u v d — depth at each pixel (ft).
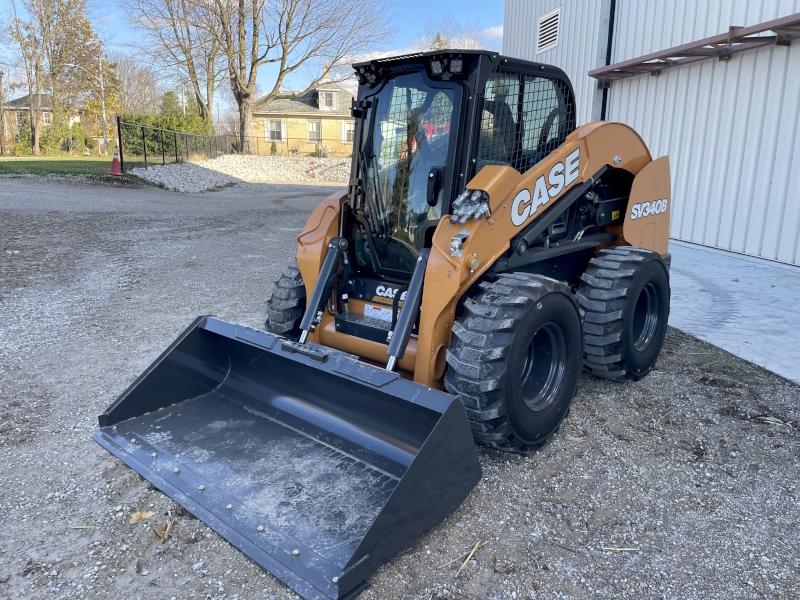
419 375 10.88
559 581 8.07
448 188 11.16
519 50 51.57
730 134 28.37
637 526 9.22
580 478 10.50
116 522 9.17
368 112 12.37
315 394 11.30
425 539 8.90
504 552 8.63
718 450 11.43
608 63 37.22
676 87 31.63
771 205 26.53
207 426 11.56
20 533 8.91
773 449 11.44
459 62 10.67
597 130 13.29
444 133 11.35
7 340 16.92
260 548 8.32
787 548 8.71
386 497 9.37
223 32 98.89
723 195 29.14
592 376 15.03
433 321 10.59
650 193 15.69
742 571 8.25
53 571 8.16
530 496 9.96
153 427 11.48
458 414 8.70
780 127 25.72
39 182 54.49
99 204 45.39
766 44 25.84
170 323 18.62
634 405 13.35
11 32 131.54
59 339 17.08
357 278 12.90
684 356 16.20
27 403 13.08
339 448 10.64
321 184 82.58
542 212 12.05
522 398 10.34
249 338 11.50
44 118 164.35
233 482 9.78
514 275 11.05
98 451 11.14
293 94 106.52
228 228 38.22
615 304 13.00
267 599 7.71
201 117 106.63
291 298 13.32
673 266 26.22
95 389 13.83
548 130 13.15
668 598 7.78
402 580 8.06
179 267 26.61
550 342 11.37
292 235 36.29
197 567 8.27
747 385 14.34
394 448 10.12
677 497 9.96
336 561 8.00
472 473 9.23
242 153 106.01
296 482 9.77
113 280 23.93
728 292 22.16
